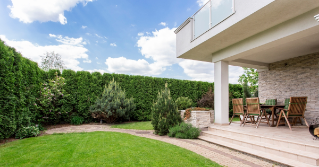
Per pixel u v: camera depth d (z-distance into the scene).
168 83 12.01
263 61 7.93
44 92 7.77
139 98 11.13
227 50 6.16
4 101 5.14
